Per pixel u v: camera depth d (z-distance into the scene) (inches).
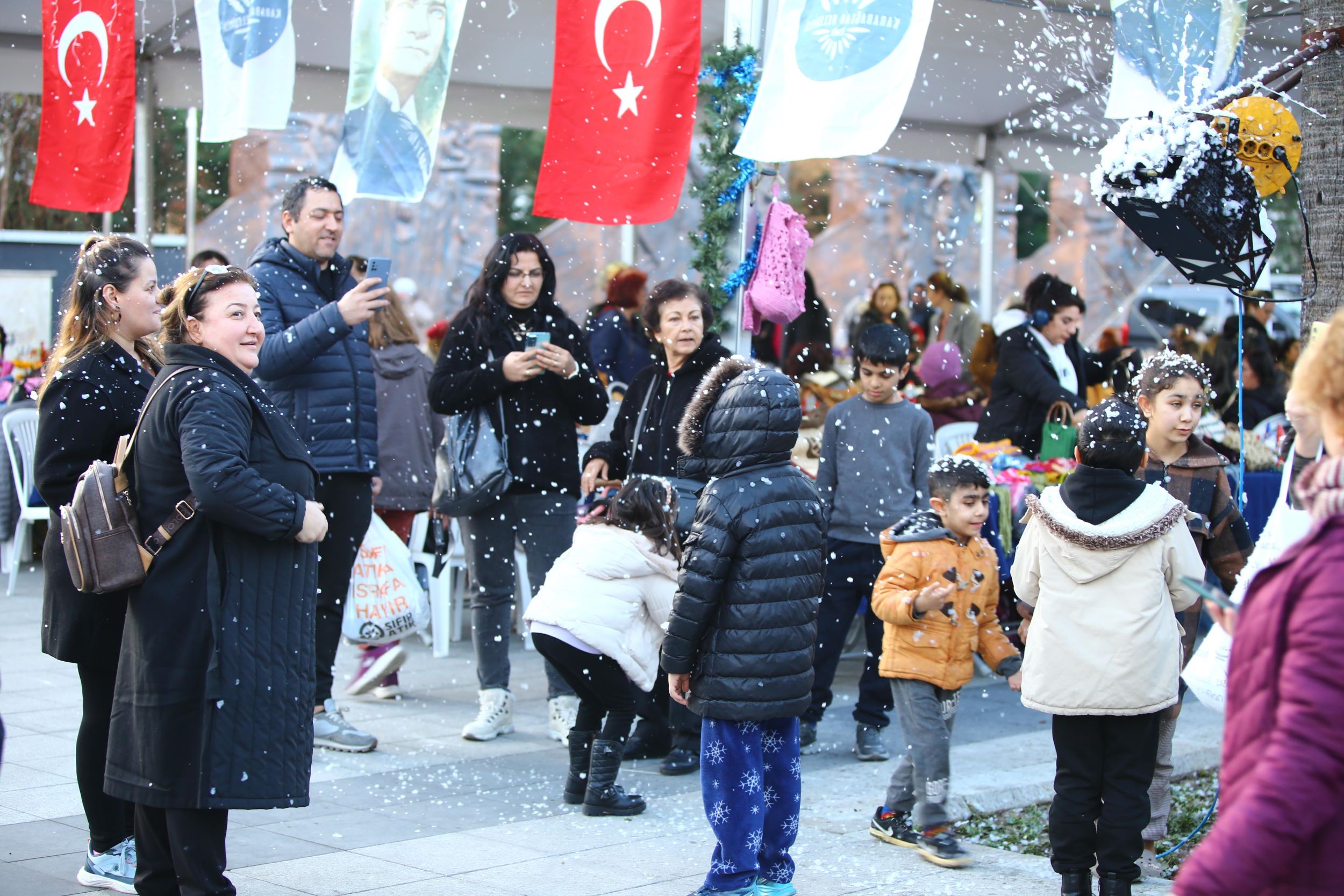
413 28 229.5
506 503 213.3
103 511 120.2
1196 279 153.9
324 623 205.5
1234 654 72.4
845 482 210.4
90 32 284.4
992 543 236.4
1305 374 73.4
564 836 163.0
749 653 134.3
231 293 126.5
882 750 206.8
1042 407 271.3
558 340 215.2
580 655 170.2
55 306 428.8
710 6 258.5
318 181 208.4
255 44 242.8
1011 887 146.0
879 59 172.4
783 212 211.8
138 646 120.5
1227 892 64.9
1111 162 143.1
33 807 169.6
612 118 198.1
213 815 120.0
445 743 211.5
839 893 143.9
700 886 141.7
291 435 128.7
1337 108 160.6
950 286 402.0
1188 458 159.9
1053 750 210.8
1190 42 181.2
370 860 152.3
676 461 194.1
